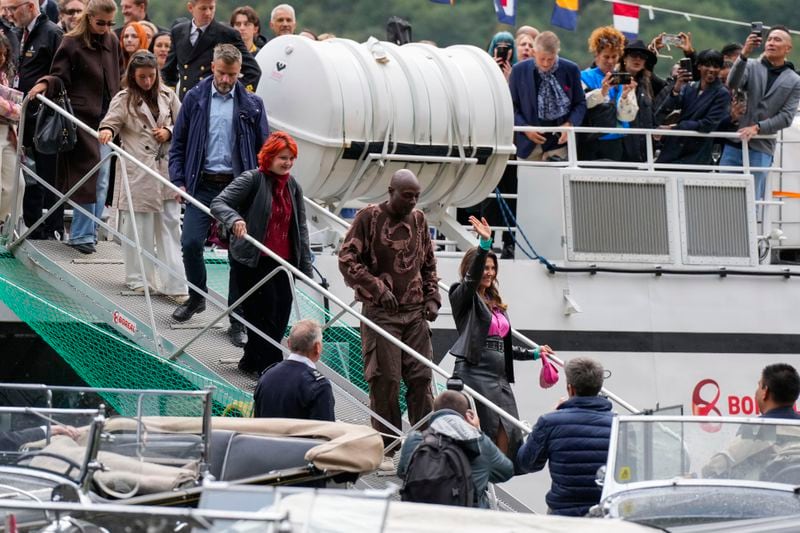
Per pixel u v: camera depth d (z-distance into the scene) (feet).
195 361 112.06
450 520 63.05
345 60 135.33
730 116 155.12
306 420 89.45
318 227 139.13
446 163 138.51
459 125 137.39
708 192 145.28
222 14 277.23
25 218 130.11
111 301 117.70
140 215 121.49
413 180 106.73
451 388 95.86
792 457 81.82
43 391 80.28
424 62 139.33
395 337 108.17
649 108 153.69
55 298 121.80
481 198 143.13
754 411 144.87
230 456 85.25
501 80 140.56
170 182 117.39
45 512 61.41
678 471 81.87
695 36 294.46
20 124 122.01
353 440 85.30
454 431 89.45
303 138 133.49
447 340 136.56
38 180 121.70
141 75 121.19
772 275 146.20
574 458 91.81
